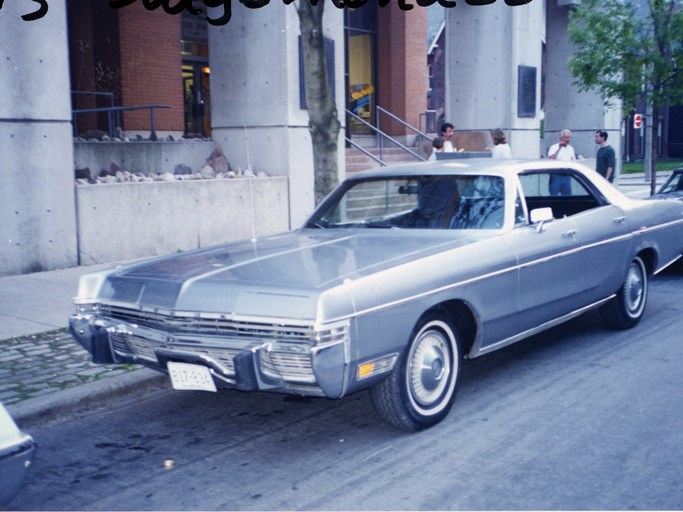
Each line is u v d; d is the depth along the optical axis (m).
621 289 7.15
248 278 4.52
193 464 4.53
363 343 4.29
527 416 5.15
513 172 5.95
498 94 17.92
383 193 6.20
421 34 21.94
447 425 5.01
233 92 13.70
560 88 22.44
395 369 4.62
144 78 16.41
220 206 12.16
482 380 6.00
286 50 13.09
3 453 3.06
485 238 5.40
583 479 4.16
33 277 9.70
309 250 5.20
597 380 5.91
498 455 4.50
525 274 5.56
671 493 3.97
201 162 13.69
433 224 5.72
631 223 7.03
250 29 13.36
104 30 15.96
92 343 4.85
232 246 5.66
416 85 21.86
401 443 4.73
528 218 5.87
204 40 19.14
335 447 4.72
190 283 4.55
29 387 5.68
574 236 6.17
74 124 15.54
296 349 4.14
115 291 4.88
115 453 4.73
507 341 5.59
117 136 14.20
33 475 4.41
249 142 13.67
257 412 5.43
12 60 9.59
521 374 6.12
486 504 3.89
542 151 23.61
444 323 4.95
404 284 4.55
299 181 13.52
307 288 4.23
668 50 13.69
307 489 4.14
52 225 10.12
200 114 19.16
